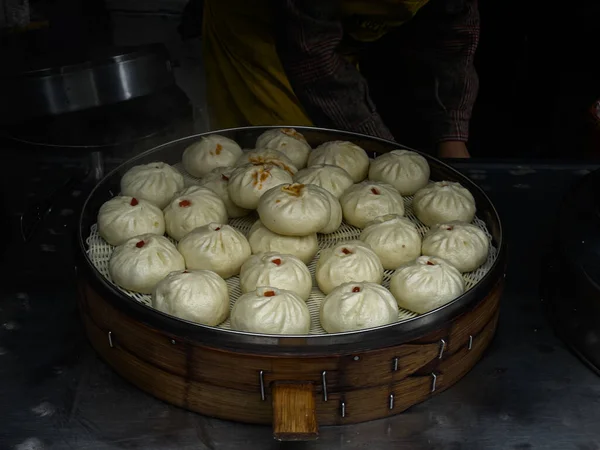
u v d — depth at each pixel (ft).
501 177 4.26
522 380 3.04
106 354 3.00
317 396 2.72
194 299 2.88
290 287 3.03
